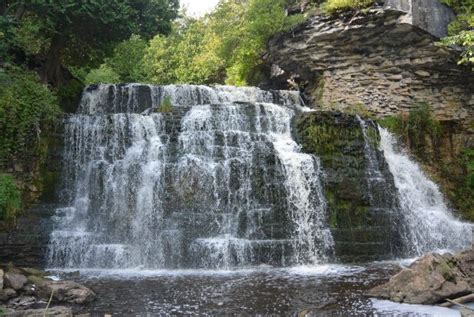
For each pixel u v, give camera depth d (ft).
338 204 49.21
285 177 48.80
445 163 66.33
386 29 62.85
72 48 67.56
